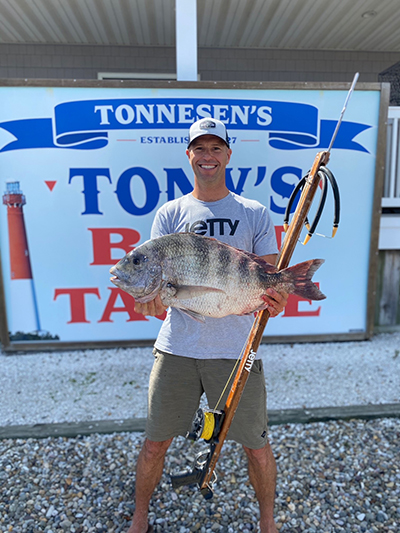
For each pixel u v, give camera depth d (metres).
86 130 3.67
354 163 3.87
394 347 4.07
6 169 3.69
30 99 3.60
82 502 2.16
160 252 1.55
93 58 6.52
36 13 5.33
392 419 2.84
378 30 6.03
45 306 3.90
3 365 3.73
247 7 5.25
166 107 3.64
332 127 3.78
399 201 4.27
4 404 3.10
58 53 6.46
